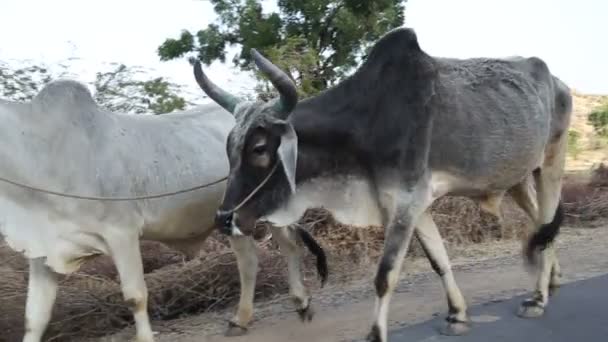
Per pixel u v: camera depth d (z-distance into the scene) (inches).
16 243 180.9
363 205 184.2
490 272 276.2
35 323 189.0
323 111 181.6
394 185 178.7
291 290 219.3
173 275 260.5
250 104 174.6
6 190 179.2
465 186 193.5
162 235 200.4
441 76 189.2
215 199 206.7
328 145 179.6
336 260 303.6
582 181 482.3
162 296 253.1
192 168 200.7
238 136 169.8
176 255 290.4
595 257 289.4
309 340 204.2
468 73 196.5
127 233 187.6
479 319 205.3
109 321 239.9
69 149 182.1
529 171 207.8
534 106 203.6
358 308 237.3
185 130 205.6
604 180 486.0
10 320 224.5
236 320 217.6
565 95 223.6
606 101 978.7
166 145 199.0
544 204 218.8
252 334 216.2
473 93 192.5
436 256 196.1
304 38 442.9
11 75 303.0
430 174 184.7
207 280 260.2
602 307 209.8
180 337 221.0
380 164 179.0
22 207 180.7
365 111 180.9
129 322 244.2
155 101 320.2
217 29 495.8
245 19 480.1
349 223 185.0
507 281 255.4
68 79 187.8
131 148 191.6
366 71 183.2
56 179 180.7
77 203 180.9
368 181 182.7
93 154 184.4
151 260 288.7
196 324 237.0
